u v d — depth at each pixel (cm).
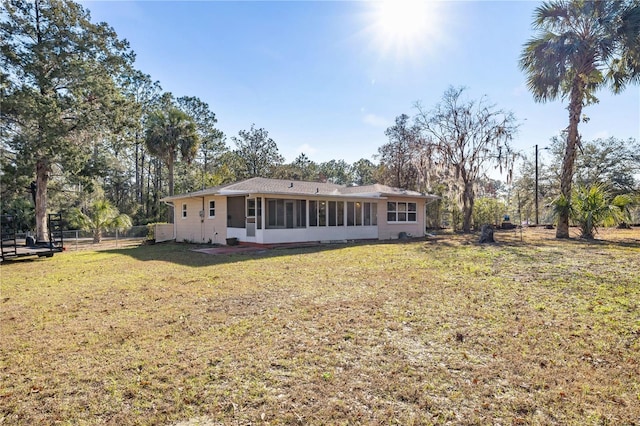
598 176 2498
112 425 239
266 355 342
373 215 1711
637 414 238
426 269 763
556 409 246
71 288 672
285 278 704
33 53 1703
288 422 239
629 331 382
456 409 249
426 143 2084
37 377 308
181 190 3366
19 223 2598
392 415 244
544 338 372
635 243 1105
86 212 2738
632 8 1134
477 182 2034
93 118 1892
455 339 375
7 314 500
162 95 3269
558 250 959
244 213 1402
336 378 296
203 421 242
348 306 499
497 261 823
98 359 341
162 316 473
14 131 1781
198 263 948
